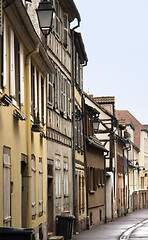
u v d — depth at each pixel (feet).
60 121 146.82
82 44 178.19
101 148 228.43
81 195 184.96
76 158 176.14
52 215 132.36
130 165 411.13
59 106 144.05
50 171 130.31
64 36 156.76
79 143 183.32
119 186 324.19
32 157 104.63
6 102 72.79
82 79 197.36
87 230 186.91
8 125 81.25
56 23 143.95
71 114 166.40
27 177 98.58
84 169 195.31
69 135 162.09
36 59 108.37
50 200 132.57
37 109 113.60
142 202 509.35
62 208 147.02
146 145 542.57
